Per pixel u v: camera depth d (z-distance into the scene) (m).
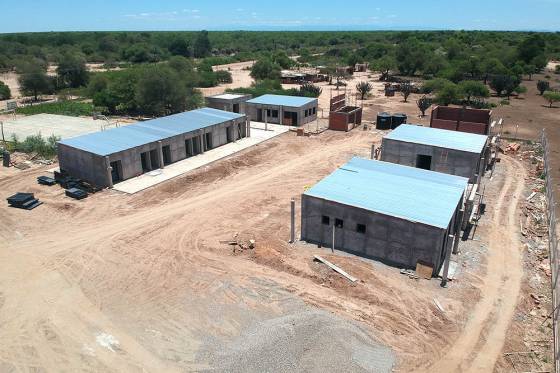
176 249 26.31
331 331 18.20
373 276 22.94
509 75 87.00
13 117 63.16
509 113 65.06
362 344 18.00
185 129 43.50
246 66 138.00
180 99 64.06
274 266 24.19
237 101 59.28
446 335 18.92
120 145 37.25
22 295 21.92
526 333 19.11
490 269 24.02
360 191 26.31
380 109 69.12
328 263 23.91
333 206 24.94
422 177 28.89
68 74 92.50
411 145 36.53
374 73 122.44
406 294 21.58
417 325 19.50
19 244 26.94
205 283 22.78
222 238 27.56
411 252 23.28
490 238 27.53
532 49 116.69
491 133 49.78
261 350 17.19
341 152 46.00
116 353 18.00
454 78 96.75
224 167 40.78
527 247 26.30
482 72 96.31
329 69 114.62
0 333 19.23
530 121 59.72
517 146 46.28
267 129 55.59
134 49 151.62
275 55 135.25
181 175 38.62
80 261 25.06
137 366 17.30
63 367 17.33
